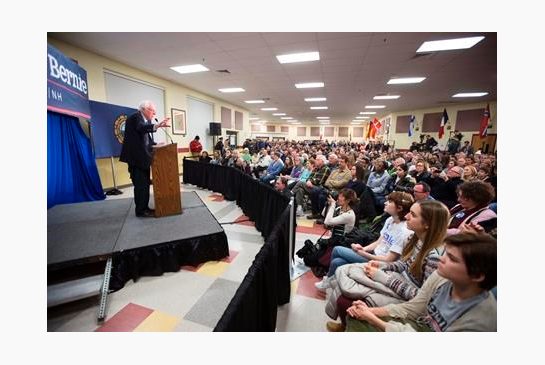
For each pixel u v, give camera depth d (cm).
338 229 239
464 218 200
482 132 859
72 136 412
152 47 453
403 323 114
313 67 558
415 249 145
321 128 2469
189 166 679
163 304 190
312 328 164
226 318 83
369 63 518
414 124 1230
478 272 85
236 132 1191
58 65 355
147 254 225
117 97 554
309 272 234
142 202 304
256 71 601
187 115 820
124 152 288
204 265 248
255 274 112
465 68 536
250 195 384
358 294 136
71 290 183
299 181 446
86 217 300
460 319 94
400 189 340
